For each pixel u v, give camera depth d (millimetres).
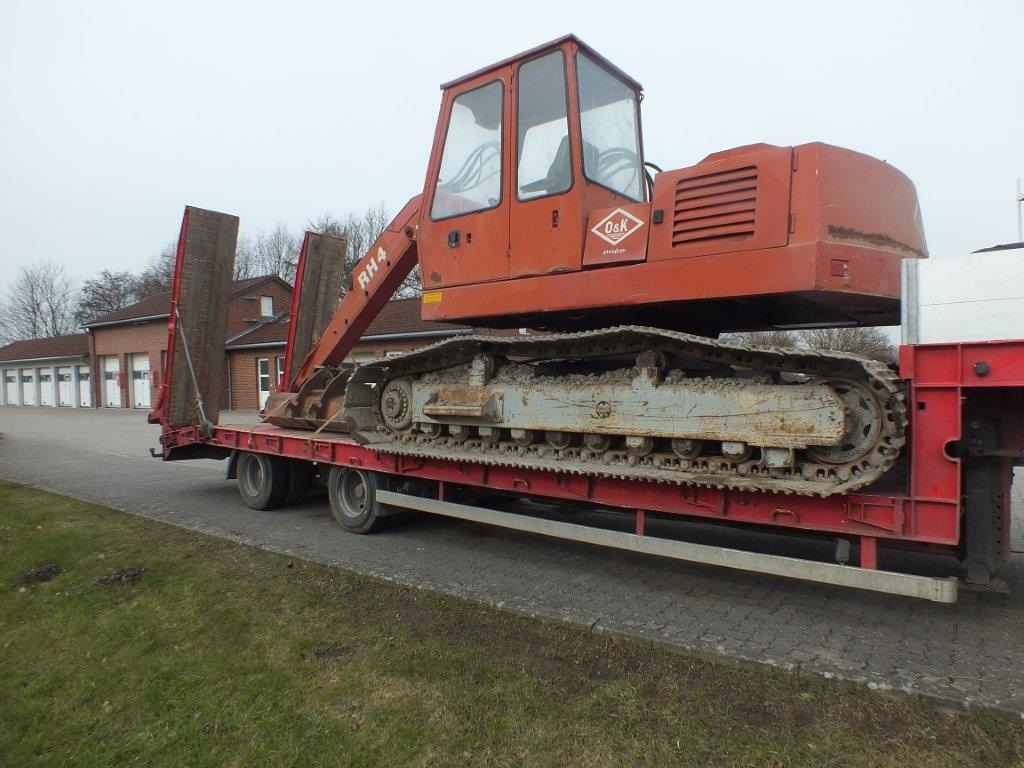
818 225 3643
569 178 4613
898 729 2891
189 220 8344
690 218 4051
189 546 6055
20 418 27156
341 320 7559
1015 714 2902
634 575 5113
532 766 2727
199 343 8719
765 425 3729
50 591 4996
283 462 7863
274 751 2887
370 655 3742
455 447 5469
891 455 3424
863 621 4094
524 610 4320
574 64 4703
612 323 5090
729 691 3256
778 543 5703
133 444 16000
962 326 3277
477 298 5062
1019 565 5223
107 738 3082
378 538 6387
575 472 4555
